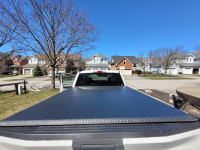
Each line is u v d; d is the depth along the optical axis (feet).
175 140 2.87
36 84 42.37
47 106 4.11
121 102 4.65
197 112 12.26
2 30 21.15
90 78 11.25
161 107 3.99
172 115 3.28
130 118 3.08
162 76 83.30
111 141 2.78
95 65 104.01
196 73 112.47
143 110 3.68
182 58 92.22
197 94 7.21
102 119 3.04
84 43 25.99
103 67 104.37
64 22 24.07
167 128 2.94
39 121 2.99
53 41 24.95
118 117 3.12
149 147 2.81
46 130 2.87
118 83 11.00
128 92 6.96
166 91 26.78
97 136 2.80
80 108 3.88
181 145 2.91
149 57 100.32
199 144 2.98
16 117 3.19
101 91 7.32
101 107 3.98
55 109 3.79
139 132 2.84
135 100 4.99
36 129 2.90
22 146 2.75
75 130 2.87
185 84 42.45
